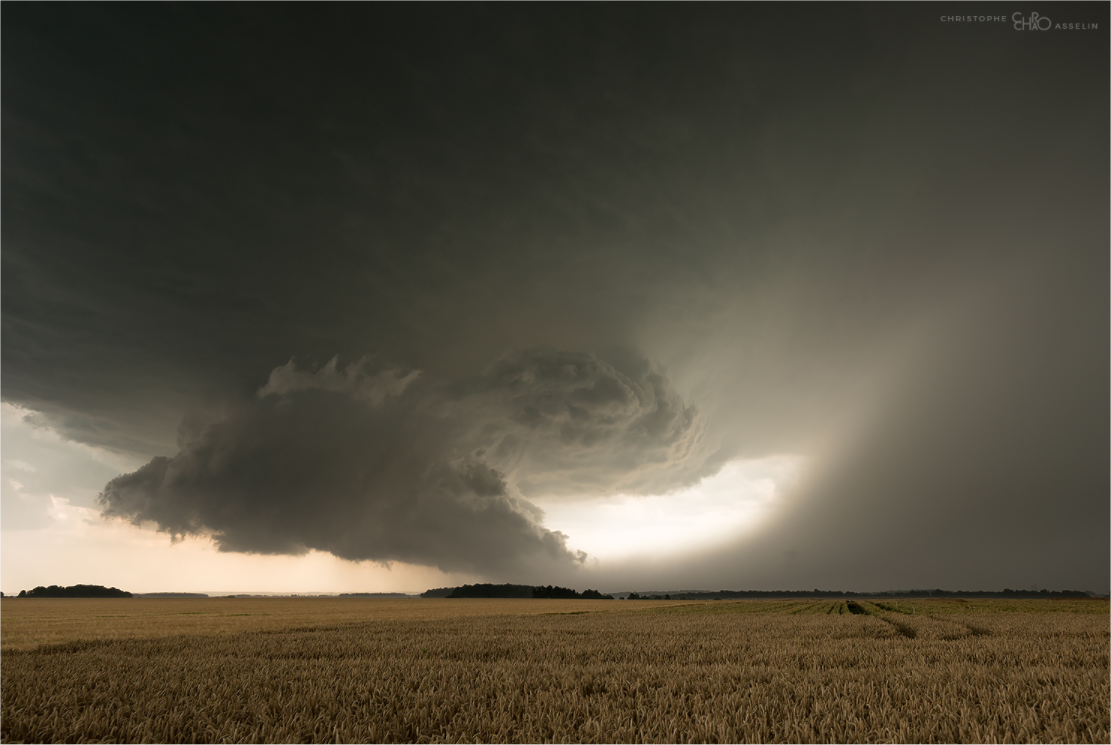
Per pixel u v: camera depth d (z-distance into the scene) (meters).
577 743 6.43
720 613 57.62
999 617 41.78
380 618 48.94
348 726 7.28
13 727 7.48
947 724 6.77
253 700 9.02
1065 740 6.27
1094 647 17.48
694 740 6.36
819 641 21.44
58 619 48.56
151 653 18.44
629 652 17.77
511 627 33.31
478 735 6.83
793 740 6.41
